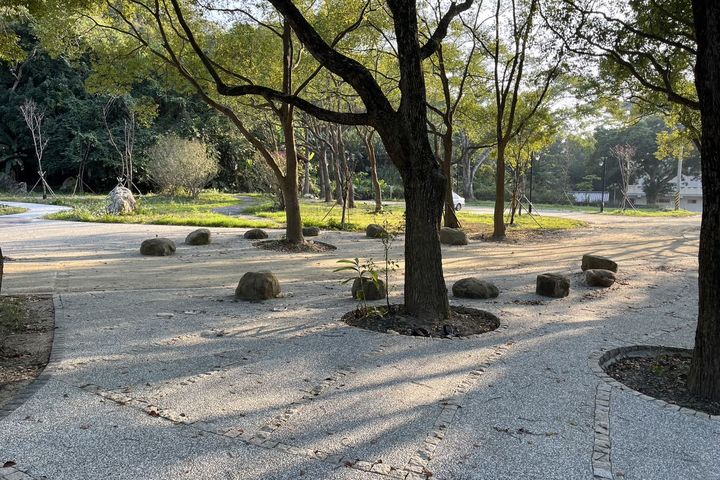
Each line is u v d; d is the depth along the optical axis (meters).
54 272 9.90
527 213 31.94
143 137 42.38
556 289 8.07
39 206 30.72
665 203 53.78
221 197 38.00
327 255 12.97
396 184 53.94
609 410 3.87
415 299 6.38
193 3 12.63
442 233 15.91
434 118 34.12
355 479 2.92
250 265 11.26
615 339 5.74
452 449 3.27
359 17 13.22
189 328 6.00
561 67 15.07
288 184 14.16
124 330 5.88
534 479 2.95
